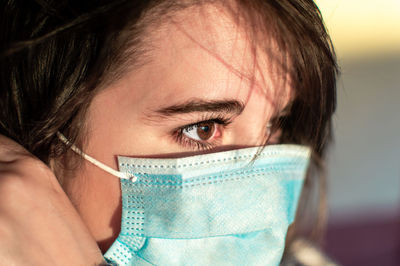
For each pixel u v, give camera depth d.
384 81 3.63
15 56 1.03
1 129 1.10
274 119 1.13
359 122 3.43
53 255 0.92
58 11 1.00
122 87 0.98
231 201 1.10
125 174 1.04
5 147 1.01
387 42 3.88
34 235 0.90
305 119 1.26
